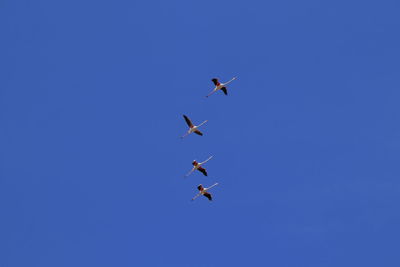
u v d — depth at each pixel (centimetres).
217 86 8456
